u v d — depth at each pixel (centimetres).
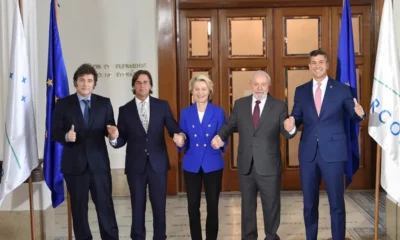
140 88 371
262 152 360
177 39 606
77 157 355
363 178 613
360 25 602
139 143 371
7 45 402
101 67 596
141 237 373
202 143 371
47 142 385
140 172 369
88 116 363
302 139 374
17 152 364
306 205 373
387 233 435
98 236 446
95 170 358
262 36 611
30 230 402
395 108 362
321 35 607
